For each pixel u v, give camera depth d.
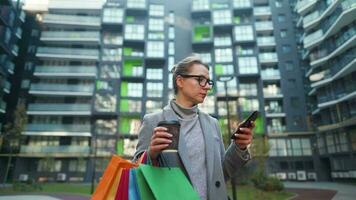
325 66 38.66
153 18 53.69
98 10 51.88
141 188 1.63
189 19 55.06
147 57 49.81
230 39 51.47
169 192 1.59
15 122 34.97
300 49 48.88
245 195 21.53
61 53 48.22
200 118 2.24
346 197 18.75
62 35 49.16
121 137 45.94
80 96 47.53
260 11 52.62
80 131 44.88
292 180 41.69
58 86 46.44
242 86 48.09
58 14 50.81
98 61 49.59
